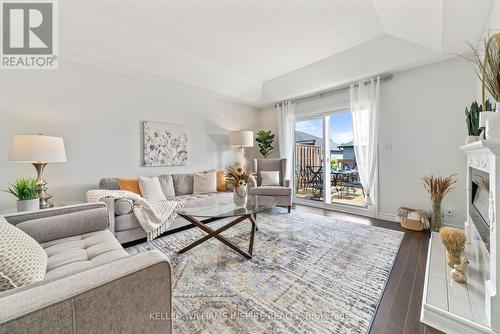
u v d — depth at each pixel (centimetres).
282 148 484
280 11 240
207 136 435
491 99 216
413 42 265
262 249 226
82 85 287
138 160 341
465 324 115
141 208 245
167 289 79
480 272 161
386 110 334
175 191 351
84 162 290
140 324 72
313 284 163
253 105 513
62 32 240
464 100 270
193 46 312
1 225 98
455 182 277
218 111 453
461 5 173
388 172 334
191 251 223
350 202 407
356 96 362
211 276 175
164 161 368
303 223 315
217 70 379
